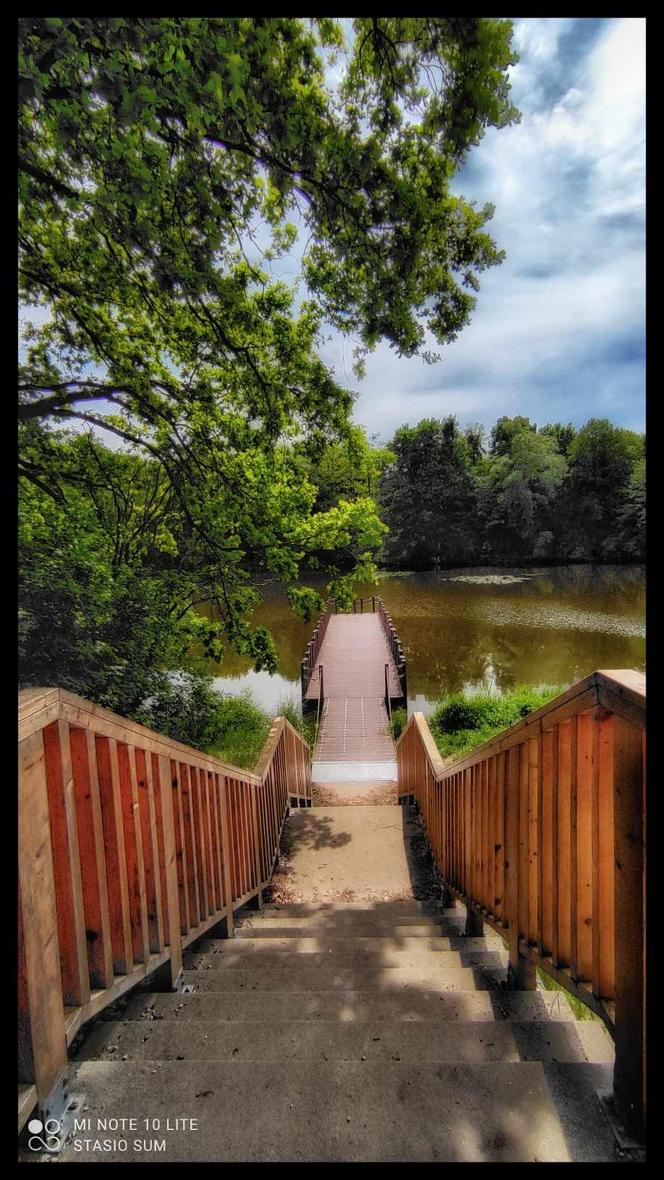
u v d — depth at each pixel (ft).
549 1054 5.00
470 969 7.30
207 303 16.65
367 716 36.63
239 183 11.84
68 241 14.34
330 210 11.05
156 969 6.61
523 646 59.21
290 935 10.12
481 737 28.40
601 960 4.35
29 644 11.88
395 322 12.37
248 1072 4.36
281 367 18.38
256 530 20.07
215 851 9.13
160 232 12.17
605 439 133.28
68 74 7.81
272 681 50.03
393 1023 5.33
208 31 7.48
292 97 9.25
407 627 68.95
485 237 11.77
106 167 9.81
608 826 4.30
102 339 17.02
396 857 16.39
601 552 135.33
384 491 146.10
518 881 6.50
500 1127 3.88
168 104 9.62
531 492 136.36
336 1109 4.02
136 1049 5.09
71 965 4.42
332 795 25.96
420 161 10.05
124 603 15.17
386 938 9.27
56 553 12.62
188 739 20.43
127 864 5.71
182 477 19.40
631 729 3.65
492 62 7.88
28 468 15.14
